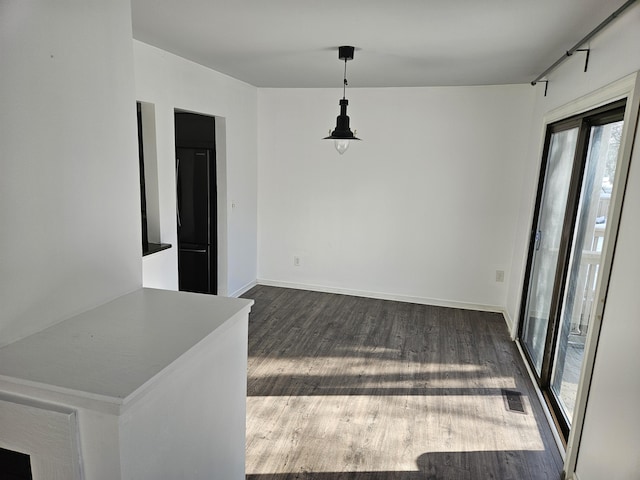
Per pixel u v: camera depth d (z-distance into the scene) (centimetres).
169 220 366
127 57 137
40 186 108
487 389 313
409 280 500
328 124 491
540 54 297
